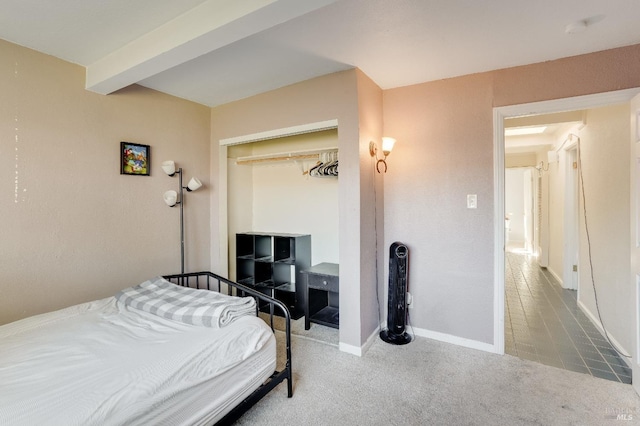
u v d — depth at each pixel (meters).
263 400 1.89
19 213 2.00
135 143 2.63
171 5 1.62
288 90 2.75
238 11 1.47
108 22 1.77
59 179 2.18
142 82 2.62
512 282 4.71
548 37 1.96
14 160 1.98
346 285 2.52
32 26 1.80
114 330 1.64
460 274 2.64
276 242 3.38
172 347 1.45
